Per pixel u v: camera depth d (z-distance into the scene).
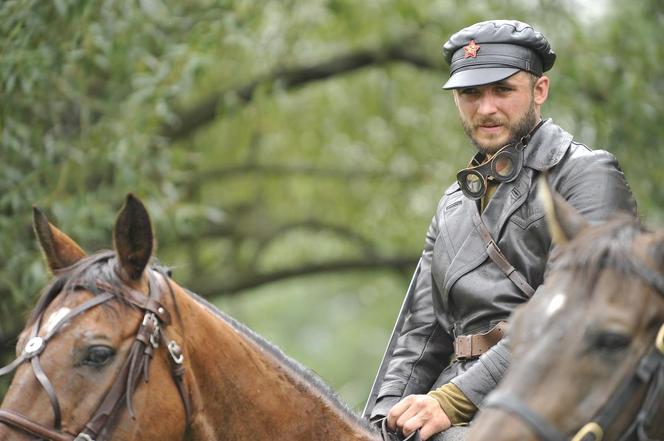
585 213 6.04
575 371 4.49
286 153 19.58
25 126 12.47
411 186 19.12
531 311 4.70
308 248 21.36
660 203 16.16
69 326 5.55
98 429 5.50
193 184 18.25
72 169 13.34
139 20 12.47
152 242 5.75
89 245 12.84
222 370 5.99
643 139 15.86
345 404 6.31
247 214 19.31
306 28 16.31
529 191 6.26
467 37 6.46
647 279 4.55
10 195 12.22
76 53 11.73
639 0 16.08
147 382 5.65
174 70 13.51
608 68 15.68
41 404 5.42
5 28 11.27
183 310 5.93
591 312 4.53
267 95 17.23
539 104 6.56
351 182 19.80
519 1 16.25
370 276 23.72
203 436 5.91
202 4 13.87
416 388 6.66
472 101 6.47
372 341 34.12
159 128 14.73
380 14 17.45
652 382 4.49
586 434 4.45
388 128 19.03
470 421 6.02
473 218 6.41
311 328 35.31
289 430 6.07
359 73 18.92
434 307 6.66
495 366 5.95
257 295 28.09
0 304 13.03
